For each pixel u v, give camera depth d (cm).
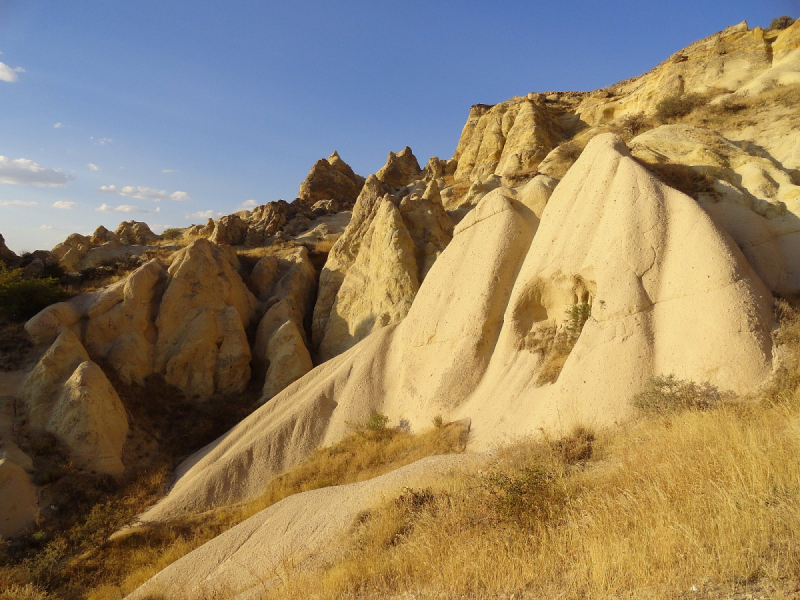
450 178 5938
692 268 1402
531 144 4681
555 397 1443
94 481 2120
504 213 2144
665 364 1337
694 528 571
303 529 1188
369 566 795
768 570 475
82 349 2558
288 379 2781
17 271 3409
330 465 1869
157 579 1316
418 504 992
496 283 2006
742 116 2609
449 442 1683
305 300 3638
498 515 786
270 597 854
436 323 2117
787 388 1096
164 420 2616
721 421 890
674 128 2361
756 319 1275
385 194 3731
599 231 1655
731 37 3969
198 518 1838
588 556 590
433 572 696
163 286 3095
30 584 1455
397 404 2095
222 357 2878
